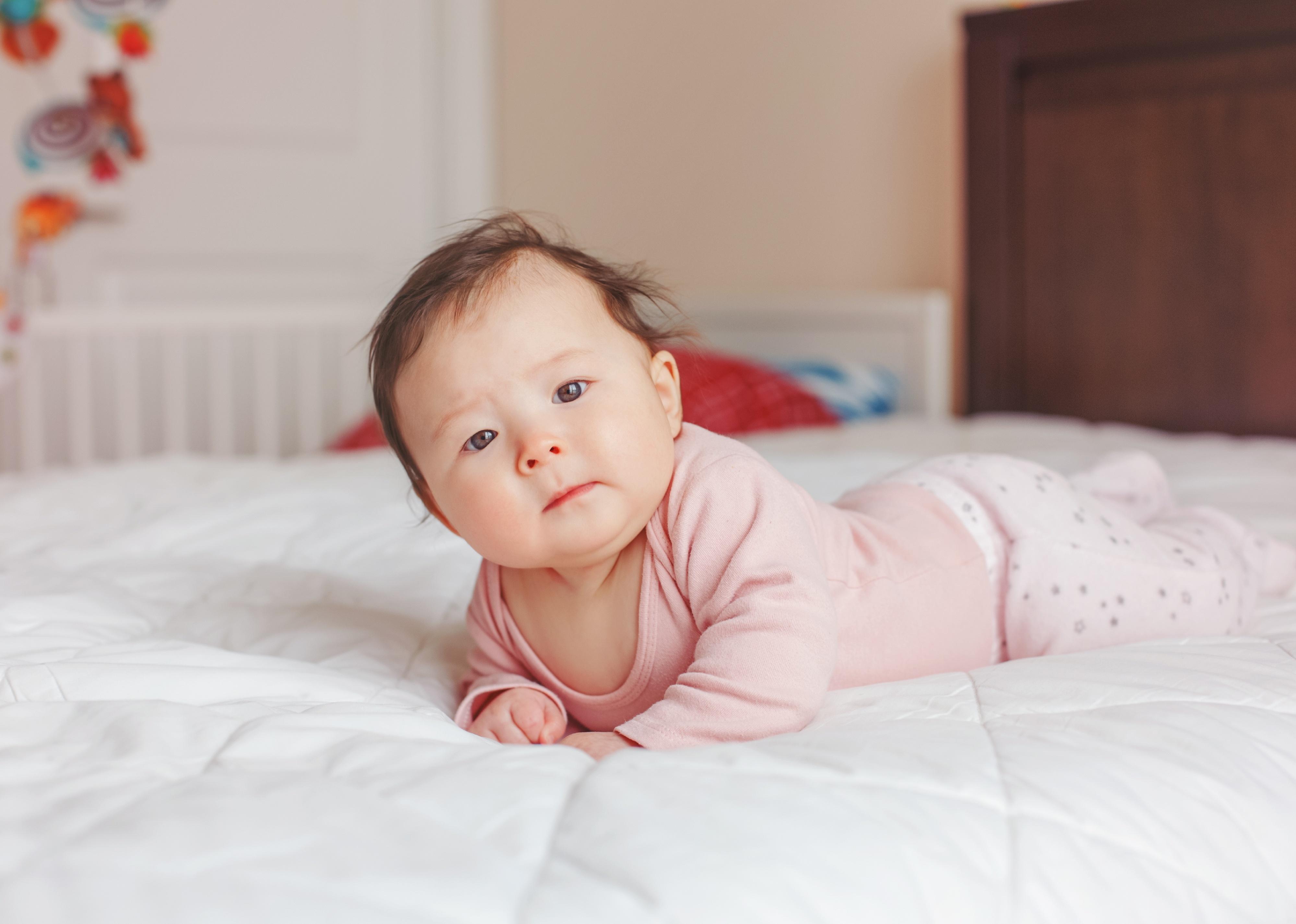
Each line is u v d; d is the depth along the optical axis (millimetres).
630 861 461
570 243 923
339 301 3043
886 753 571
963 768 553
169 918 420
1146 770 565
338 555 1216
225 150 2918
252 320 2381
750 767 553
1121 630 863
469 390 688
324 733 594
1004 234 2256
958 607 833
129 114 2418
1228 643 793
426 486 752
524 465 673
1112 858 509
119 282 2863
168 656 759
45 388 2658
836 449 1851
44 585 998
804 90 2605
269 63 2932
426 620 995
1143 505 1092
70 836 476
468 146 3070
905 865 480
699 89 2768
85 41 2713
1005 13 2201
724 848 471
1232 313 2037
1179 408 2104
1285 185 1967
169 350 2311
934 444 1882
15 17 2404
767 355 2609
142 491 1531
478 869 454
